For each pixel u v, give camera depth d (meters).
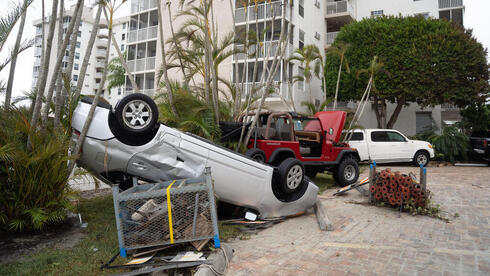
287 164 5.37
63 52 4.40
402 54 16.45
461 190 7.96
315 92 21.77
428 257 3.70
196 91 8.74
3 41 4.59
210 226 3.61
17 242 3.80
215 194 4.33
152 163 4.43
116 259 3.38
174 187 3.64
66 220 4.62
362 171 11.84
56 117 4.37
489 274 3.22
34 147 4.22
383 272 3.28
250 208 5.12
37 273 2.99
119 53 7.07
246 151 6.55
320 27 22.86
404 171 11.86
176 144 4.48
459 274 3.22
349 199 7.08
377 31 17.41
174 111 7.23
